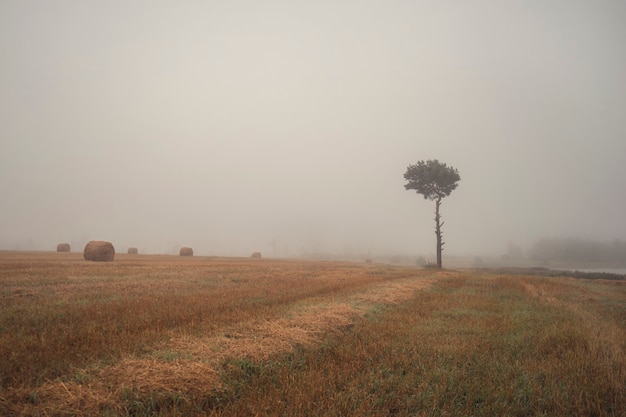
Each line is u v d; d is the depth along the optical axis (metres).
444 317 11.23
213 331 8.27
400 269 38.97
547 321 10.71
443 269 43.34
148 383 5.29
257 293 14.43
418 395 5.31
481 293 17.55
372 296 14.71
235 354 6.80
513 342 8.26
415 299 15.02
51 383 5.20
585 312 12.41
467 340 8.38
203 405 5.07
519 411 5.05
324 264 44.06
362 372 6.18
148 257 45.78
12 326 8.07
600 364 6.56
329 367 6.32
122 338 7.32
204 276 21.02
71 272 19.34
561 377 6.19
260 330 8.49
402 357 6.94
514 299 15.54
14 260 27.14
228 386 5.53
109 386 5.21
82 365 5.90
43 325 8.38
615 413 4.99
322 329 8.99
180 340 7.39
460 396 5.47
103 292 13.37
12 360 5.97
